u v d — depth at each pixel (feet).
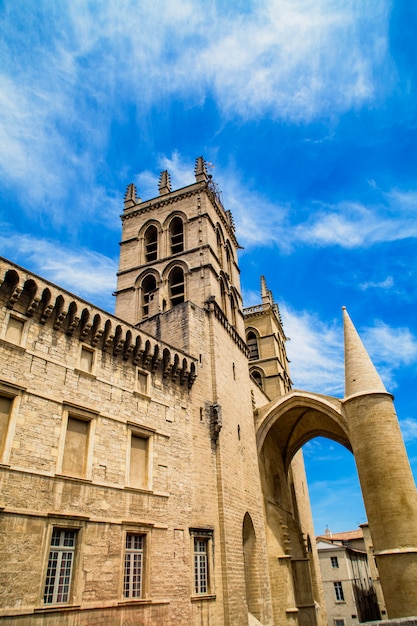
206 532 88.48
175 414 93.35
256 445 133.39
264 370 205.57
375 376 118.83
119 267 153.99
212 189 166.09
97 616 63.62
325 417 149.48
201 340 113.50
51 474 65.51
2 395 64.44
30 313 71.77
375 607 250.98
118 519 72.18
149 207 161.07
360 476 109.81
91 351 80.79
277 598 111.45
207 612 81.10
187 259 139.85
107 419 77.77
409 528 97.66
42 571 59.57
